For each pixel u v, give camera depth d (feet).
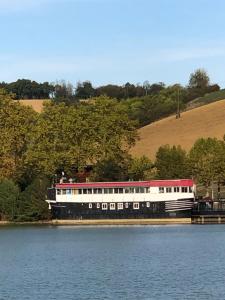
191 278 354.74
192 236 544.62
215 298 307.58
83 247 495.00
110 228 629.92
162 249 471.21
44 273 383.04
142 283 344.69
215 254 440.45
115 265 405.80
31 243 526.57
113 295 317.83
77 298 312.91
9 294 325.83
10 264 421.59
